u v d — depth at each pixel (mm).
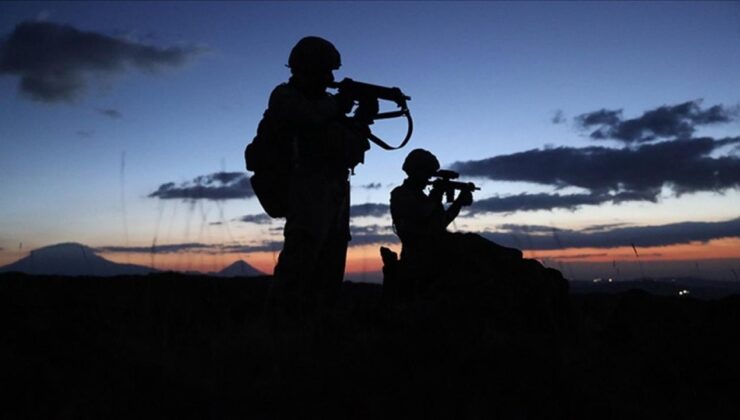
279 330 6137
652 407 4980
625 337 6660
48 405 4141
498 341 5582
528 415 4629
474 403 4586
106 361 4711
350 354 5262
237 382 4688
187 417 4184
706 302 7602
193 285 8766
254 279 10445
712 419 4816
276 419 4246
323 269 7746
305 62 7328
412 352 5246
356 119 7492
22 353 4609
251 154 7375
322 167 7371
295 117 7117
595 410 4734
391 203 9406
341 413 4391
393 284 7957
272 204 7422
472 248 7465
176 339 5727
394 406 4512
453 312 6516
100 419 4039
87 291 7617
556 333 6832
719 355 5754
